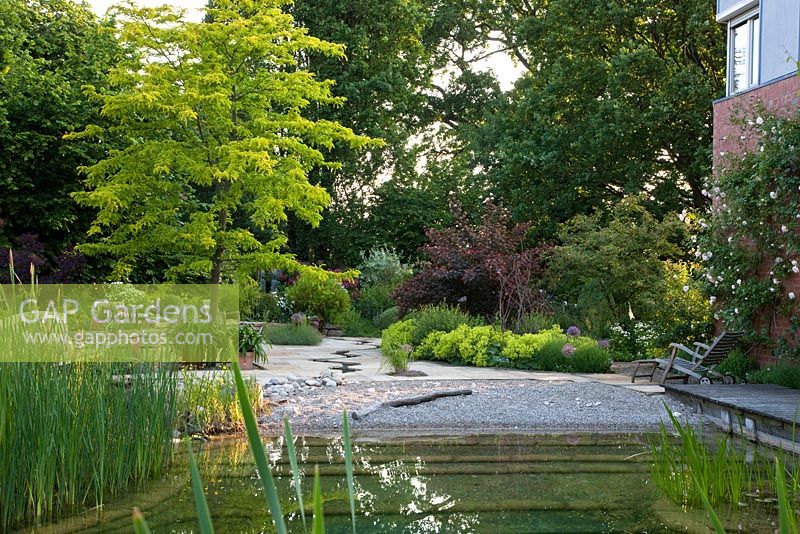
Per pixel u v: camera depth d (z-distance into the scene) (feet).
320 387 30.09
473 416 24.95
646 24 63.52
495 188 69.97
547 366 38.19
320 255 88.38
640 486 16.39
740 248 34.47
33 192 49.98
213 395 23.15
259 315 66.03
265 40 35.86
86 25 59.16
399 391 28.94
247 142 34.14
